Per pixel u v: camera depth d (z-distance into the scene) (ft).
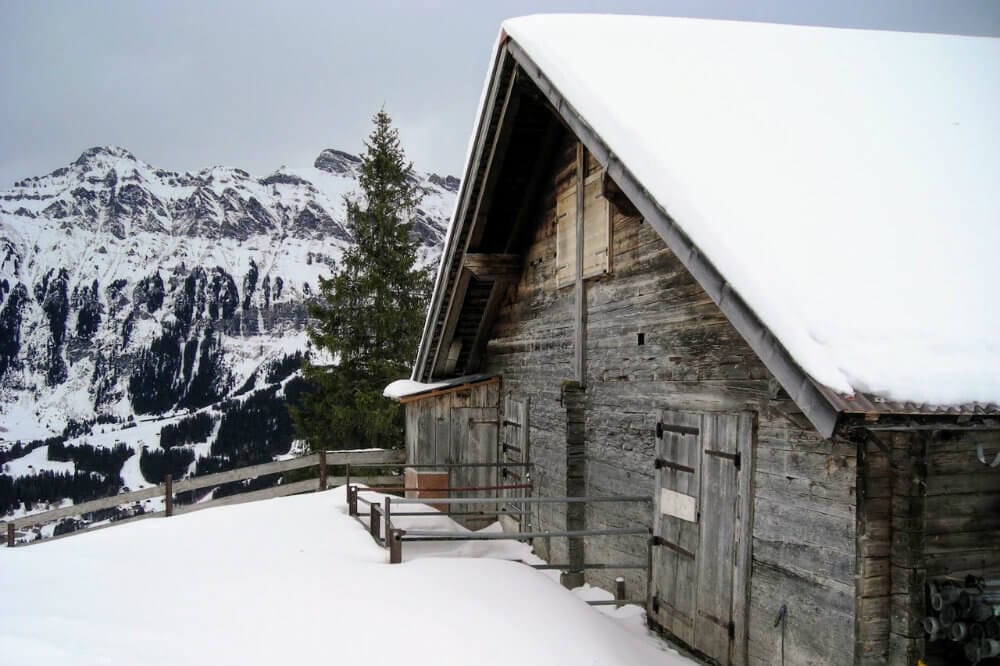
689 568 19.74
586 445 26.89
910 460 13.57
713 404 18.89
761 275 14.01
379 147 69.56
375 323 64.39
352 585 19.99
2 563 21.86
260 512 31.58
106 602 18.19
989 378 12.57
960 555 13.78
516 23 25.89
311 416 65.10
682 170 17.16
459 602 18.86
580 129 20.95
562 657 16.49
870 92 22.58
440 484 37.40
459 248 33.63
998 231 16.57
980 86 23.67
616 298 24.54
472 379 37.52
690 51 24.72
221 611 17.70
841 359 12.45
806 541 15.26
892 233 15.90
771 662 16.25
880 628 13.78
